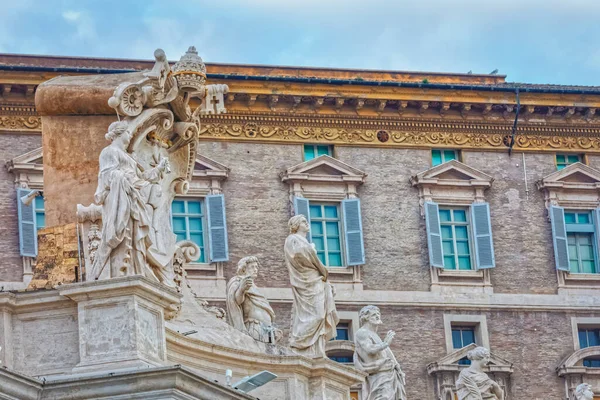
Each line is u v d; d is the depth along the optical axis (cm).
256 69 6225
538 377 6156
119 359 2952
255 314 3600
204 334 3425
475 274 6209
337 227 6141
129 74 3466
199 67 3428
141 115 3331
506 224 6309
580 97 6438
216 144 6069
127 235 3075
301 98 6156
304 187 6119
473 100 6322
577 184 6400
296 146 6162
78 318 2988
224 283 5934
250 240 6009
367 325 3712
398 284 6122
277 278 5984
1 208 5712
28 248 5672
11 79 5762
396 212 6203
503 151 6375
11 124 5791
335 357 5947
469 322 6150
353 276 6088
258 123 6134
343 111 6231
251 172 6084
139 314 2980
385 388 3653
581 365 6184
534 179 6378
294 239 3634
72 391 2873
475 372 4097
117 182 3091
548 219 6347
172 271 3281
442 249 6194
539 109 6412
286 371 3509
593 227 6394
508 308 6203
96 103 3391
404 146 6278
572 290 6284
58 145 3409
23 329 3027
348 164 6197
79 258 3216
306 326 3591
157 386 2878
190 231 5966
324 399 3538
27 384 2853
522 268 6272
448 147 6325
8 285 5625
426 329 6100
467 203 6288
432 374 6047
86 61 5950
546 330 6216
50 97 3400
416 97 6262
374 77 6381
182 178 3475
